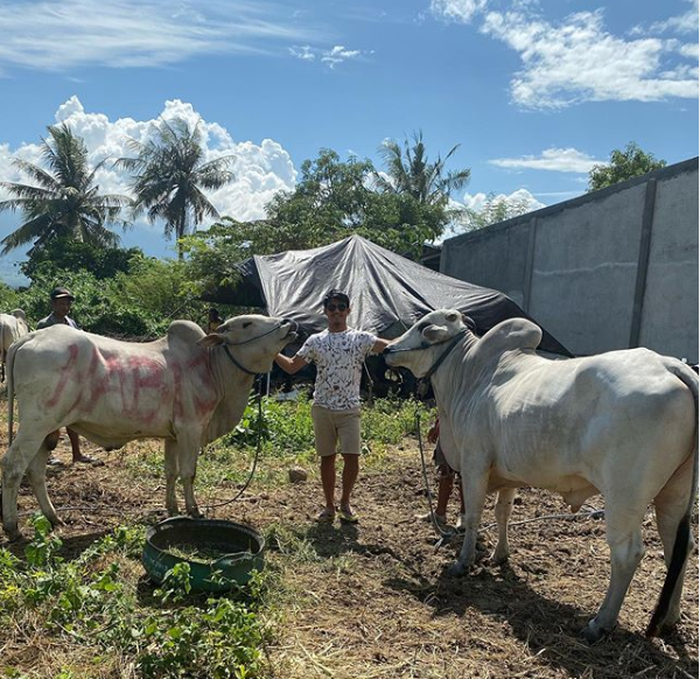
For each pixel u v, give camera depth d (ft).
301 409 32.45
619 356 12.37
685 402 11.50
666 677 11.66
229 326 18.39
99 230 127.85
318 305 40.22
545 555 17.19
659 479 11.71
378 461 26.45
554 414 12.83
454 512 20.67
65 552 15.87
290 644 12.16
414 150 112.68
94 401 16.31
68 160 125.29
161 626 11.62
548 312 53.62
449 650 12.28
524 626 13.29
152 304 75.46
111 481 22.03
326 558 16.44
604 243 47.91
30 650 11.44
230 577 13.48
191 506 18.24
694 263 40.27
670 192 42.34
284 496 21.50
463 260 66.64
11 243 122.62
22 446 15.89
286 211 80.64
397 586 15.05
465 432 15.40
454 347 16.56
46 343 15.90
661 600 12.17
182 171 123.34
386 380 40.55
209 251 57.31
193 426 17.65
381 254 44.45
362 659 11.82
